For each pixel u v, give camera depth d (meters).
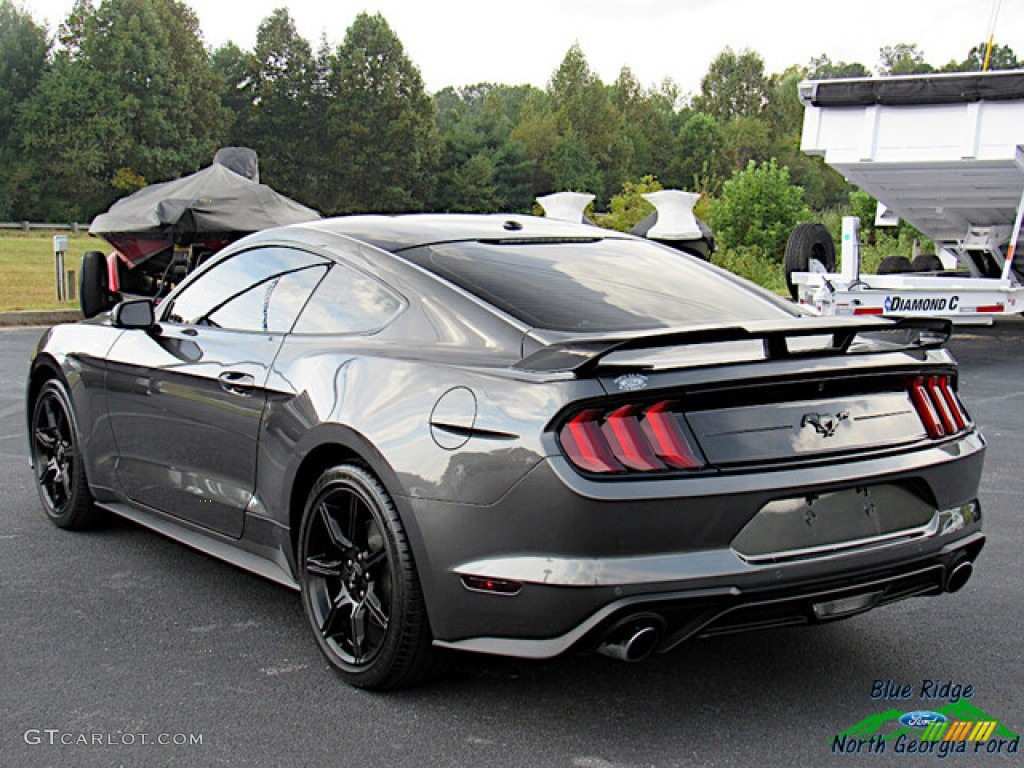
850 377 3.14
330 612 3.49
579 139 137.50
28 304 17.52
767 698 3.36
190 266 11.86
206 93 113.94
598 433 2.85
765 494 2.93
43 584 4.39
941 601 4.31
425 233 3.97
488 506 2.94
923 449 3.28
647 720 3.19
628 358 2.94
